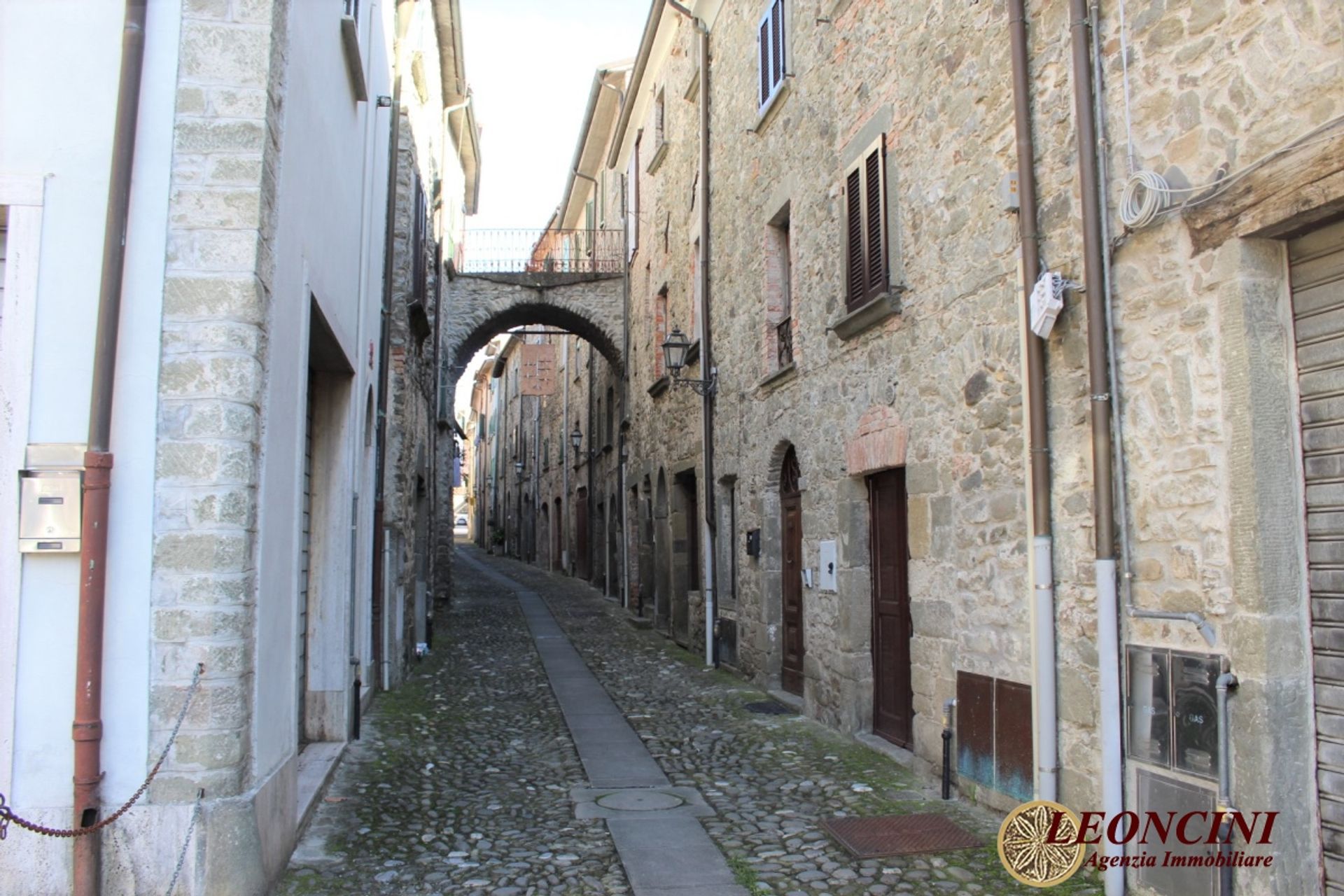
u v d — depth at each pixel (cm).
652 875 454
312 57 515
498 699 959
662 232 1567
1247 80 365
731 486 1196
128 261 390
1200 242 386
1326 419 357
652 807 574
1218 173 378
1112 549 429
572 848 498
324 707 701
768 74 984
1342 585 349
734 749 728
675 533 1443
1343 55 325
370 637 872
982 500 554
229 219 397
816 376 841
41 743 371
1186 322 394
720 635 1180
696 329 1318
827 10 806
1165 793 396
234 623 386
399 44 1010
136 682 377
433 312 1460
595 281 1959
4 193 385
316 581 710
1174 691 394
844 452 767
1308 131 336
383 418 952
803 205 881
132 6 393
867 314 700
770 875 454
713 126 1233
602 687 1036
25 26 396
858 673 749
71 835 355
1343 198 323
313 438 717
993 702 536
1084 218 443
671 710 897
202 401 388
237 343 393
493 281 1934
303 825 508
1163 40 407
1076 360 466
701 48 1254
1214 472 379
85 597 368
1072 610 466
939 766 598
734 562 1152
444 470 1973
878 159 693
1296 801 352
